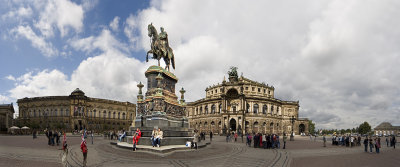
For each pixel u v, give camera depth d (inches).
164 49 1298.0
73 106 4042.8
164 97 1149.7
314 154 1054.4
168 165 647.1
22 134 2979.8
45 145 1239.5
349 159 889.5
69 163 674.2
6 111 4030.5
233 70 4389.8
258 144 1456.7
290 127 4392.2
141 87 1317.7
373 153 1149.7
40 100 4178.2
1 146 1141.1
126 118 4845.0
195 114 4709.6
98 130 4040.4
